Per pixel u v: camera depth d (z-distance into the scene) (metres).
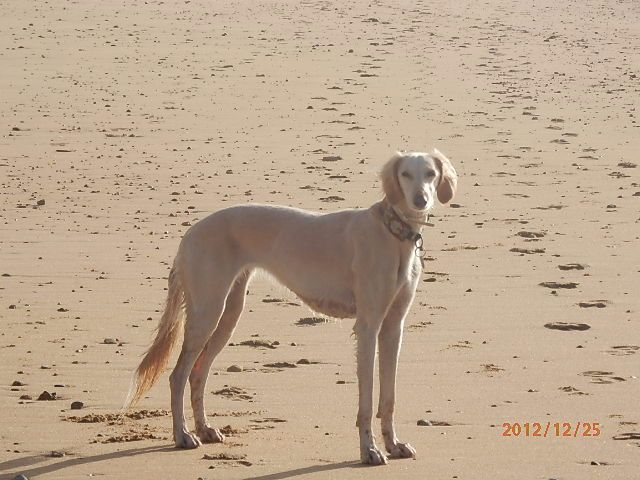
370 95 31.69
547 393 10.21
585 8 52.72
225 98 30.81
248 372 10.91
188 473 7.94
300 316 13.20
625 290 14.48
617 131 27.70
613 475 7.87
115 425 9.23
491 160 24.23
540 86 33.97
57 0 47.00
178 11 46.19
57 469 8.00
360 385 8.41
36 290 14.45
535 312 13.39
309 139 26.14
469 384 10.53
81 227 18.36
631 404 9.86
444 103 30.88
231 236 9.06
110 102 30.02
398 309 8.70
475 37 43.06
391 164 8.55
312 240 8.84
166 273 15.45
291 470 8.02
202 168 23.17
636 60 39.47
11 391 10.18
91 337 12.24
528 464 8.15
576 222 18.73
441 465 8.16
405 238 8.51
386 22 45.59
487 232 17.95
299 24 44.06
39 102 29.77
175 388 8.82
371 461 8.17
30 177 22.28
